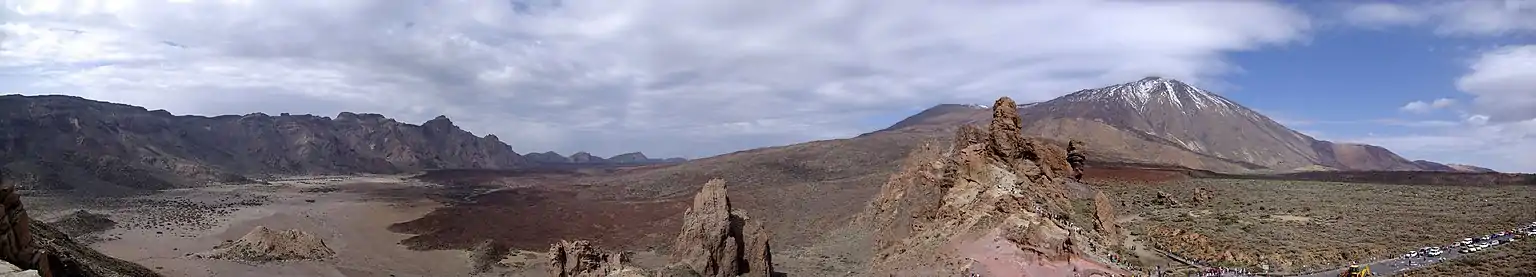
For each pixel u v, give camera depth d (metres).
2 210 31.67
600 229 142.50
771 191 173.00
